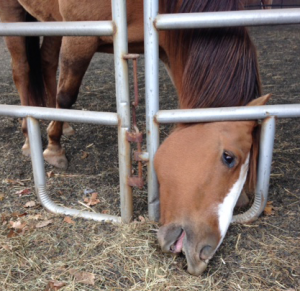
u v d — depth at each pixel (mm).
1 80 4660
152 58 1700
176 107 3717
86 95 4098
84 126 3260
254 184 1842
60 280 1627
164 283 1603
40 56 3184
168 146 1726
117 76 1769
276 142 2949
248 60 1737
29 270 1694
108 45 2324
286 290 1570
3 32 1816
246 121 1720
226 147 1607
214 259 1742
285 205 2152
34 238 1891
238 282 1615
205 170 1604
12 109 1975
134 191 2281
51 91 3357
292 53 5684
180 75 1951
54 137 2607
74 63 2330
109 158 2742
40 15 2795
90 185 2410
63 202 2240
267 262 1722
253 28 7520
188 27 1636
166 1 1823
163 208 1729
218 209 1597
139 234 1886
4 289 1593
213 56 1731
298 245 1825
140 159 1868
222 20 1604
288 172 2512
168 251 1677
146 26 1661
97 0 2098
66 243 1860
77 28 1719
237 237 1884
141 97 4051
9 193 2330
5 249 1804
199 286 1590
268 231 1931
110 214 2113
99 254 1771
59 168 2611
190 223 1596
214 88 1742
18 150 2891
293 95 3984
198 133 1690
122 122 1828
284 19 1591
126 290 1579
